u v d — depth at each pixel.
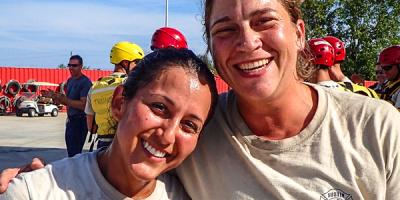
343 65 9.83
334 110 0.88
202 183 0.91
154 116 0.79
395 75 2.65
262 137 0.90
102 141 2.25
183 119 0.81
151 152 0.80
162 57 0.82
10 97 12.05
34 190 0.79
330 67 2.23
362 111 0.87
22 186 0.79
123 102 0.83
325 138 0.86
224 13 0.84
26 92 11.94
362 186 0.84
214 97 0.85
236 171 0.89
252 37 0.83
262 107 0.88
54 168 0.83
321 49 2.03
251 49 0.83
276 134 0.89
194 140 0.82
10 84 11.98
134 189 0.83
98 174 0.83
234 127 0.91
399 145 0.83
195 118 0.81
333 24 9.88
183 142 0.81
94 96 2.29
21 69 12.69
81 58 3.53
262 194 0.86
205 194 0.91
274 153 0.87
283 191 0.85
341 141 0.85
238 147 0.89
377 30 9.89
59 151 5.61
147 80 0.80
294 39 0.88
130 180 0.82
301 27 0.93
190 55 0.84
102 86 2.29
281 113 0.88
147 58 0.83
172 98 0.79
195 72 0.82
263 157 0.88
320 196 0.84
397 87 2.57
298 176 0.85
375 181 0.83
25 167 0.88
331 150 0.86
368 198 0.84
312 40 2.09
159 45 2.41
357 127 0.86
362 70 9.88
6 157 5.09
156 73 0.80
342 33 9.86
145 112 0.79
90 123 2.57
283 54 0.85
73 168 0.84
